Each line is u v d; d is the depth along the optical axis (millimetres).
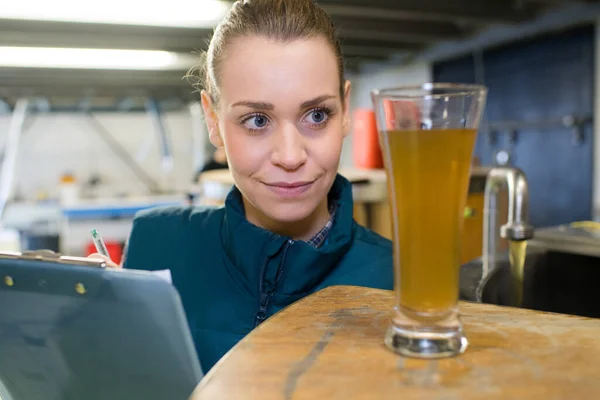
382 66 5695
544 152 3883
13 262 510
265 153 716
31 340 552
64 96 5898
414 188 412
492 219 951
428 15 3488
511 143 4125
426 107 402
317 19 738
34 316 532
